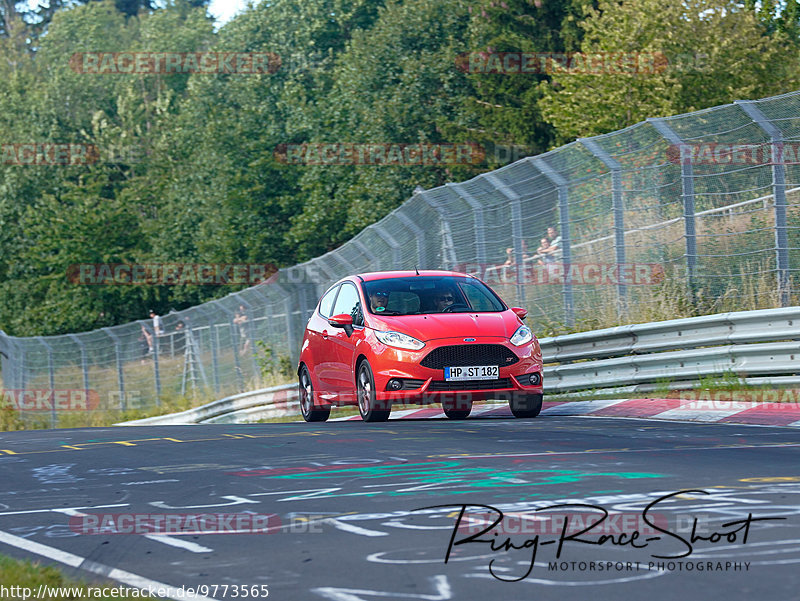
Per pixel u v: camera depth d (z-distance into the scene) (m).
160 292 191.50
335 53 192.25
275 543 19.58
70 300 192.12
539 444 33.38
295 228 156.25
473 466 28.48
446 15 146.62
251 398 84.81
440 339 43.28
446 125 133.50
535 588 15.40
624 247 56.78
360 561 17.69
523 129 126.31
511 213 61.78
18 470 33.47
